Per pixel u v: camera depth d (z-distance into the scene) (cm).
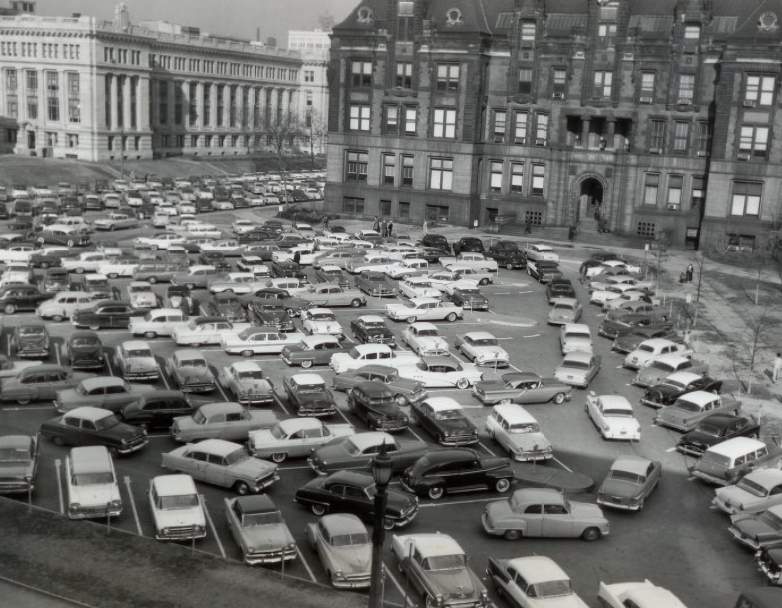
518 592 2705
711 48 9562
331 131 11212
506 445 3997
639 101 9969
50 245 8312
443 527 3316
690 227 9938
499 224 10600
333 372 5109
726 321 6769
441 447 3919
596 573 3005
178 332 5425
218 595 2658
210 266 7119
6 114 17612
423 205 10881
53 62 16925
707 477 3781
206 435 3897
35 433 3938
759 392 5078
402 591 2822
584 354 5219
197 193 13462
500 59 10512
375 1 10888
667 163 9944
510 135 10606
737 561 3152
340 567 2795
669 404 4750
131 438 3775
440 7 10575
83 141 16988
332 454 3675
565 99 10306
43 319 5903
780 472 3603
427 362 4962
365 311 6612
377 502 2092
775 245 8819
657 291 7662
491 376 5016
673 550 3209
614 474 3594
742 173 9288
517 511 3225
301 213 10969
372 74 10881
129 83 17675
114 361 5047
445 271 7656
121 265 7362
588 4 10094
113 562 2817
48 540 2938
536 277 8075
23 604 2548
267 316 5784
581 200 10838
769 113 9106
